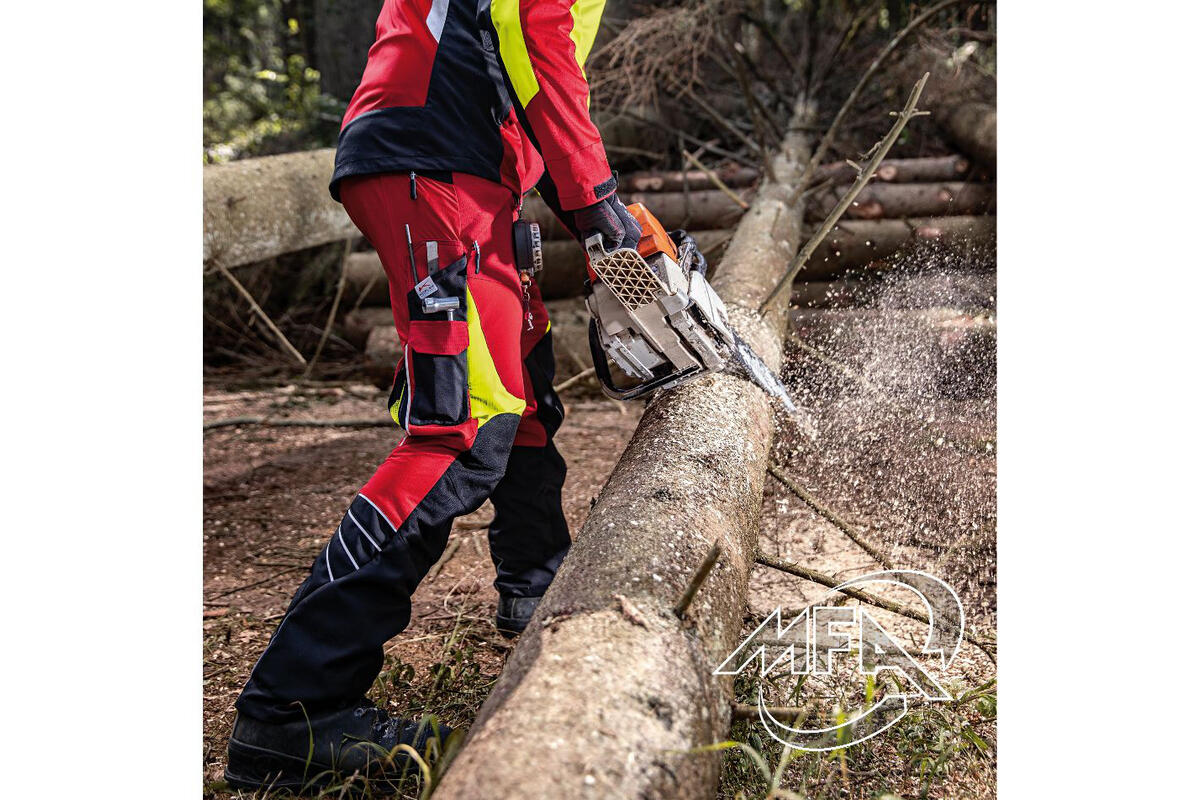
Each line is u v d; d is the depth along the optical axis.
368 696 1.83
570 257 4.77
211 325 5.30
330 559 1.56
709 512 1.57
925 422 3.22
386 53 1.61
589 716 1.07
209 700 1.93
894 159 5.77
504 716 1.09
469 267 1.60
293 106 6.94
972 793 1.55
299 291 5.34
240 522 3.00
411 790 1.57
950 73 5.29
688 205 5.04
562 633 1.23
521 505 2.04
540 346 1.98
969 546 2.42
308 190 3.62
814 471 2.98
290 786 1.59
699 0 5.00
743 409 1.95
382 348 4.59
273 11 7.56
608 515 1.53
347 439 3.95
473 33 1.59
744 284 2.84
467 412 1.59
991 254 4.49
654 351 1.84
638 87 5.42
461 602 2.35
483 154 1.61
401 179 1.57
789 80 6.62
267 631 2.25
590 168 1.58
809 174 4.02
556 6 1.50
